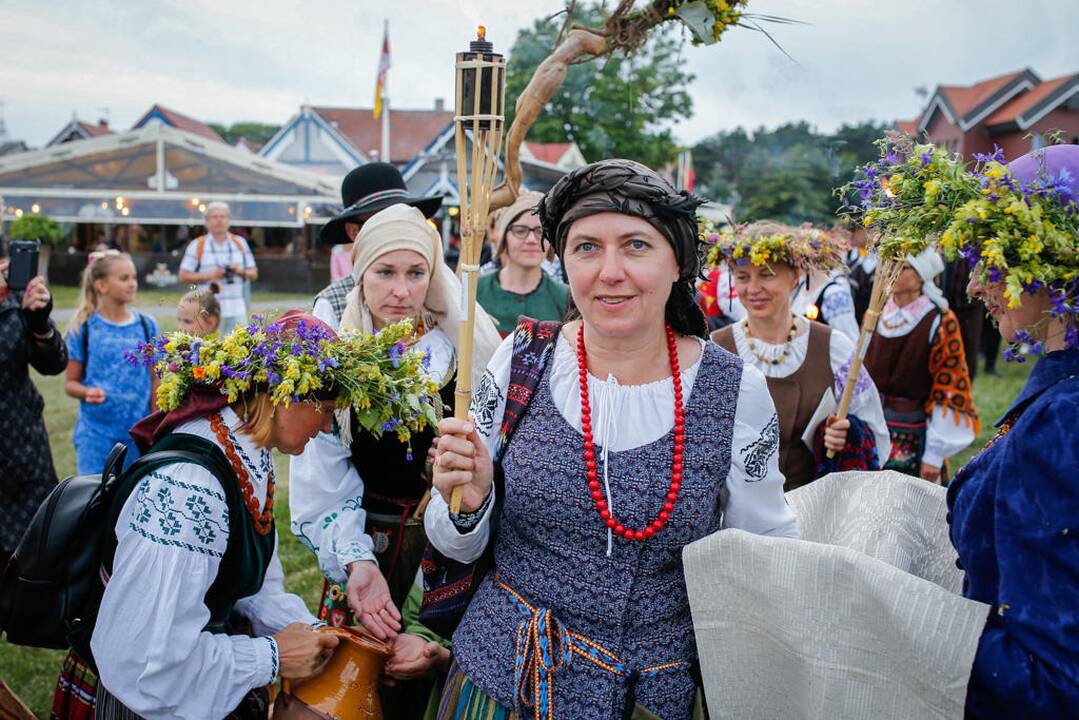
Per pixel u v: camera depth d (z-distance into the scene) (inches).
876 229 70.2
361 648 87.0
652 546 70.3
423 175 702.5
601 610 69.9
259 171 909.8
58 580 75.1
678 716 71.4
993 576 61.9
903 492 82.4
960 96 748.0
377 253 102.3
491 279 175.0
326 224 138.6
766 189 634.8
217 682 75.4
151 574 71.7
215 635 78.5
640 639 70.9
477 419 76.4
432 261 105.8
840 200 71.7
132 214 898.7
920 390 168.6
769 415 73.3
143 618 71.2
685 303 73.3
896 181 66.1
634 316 68.2
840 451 125.8
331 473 99.7
